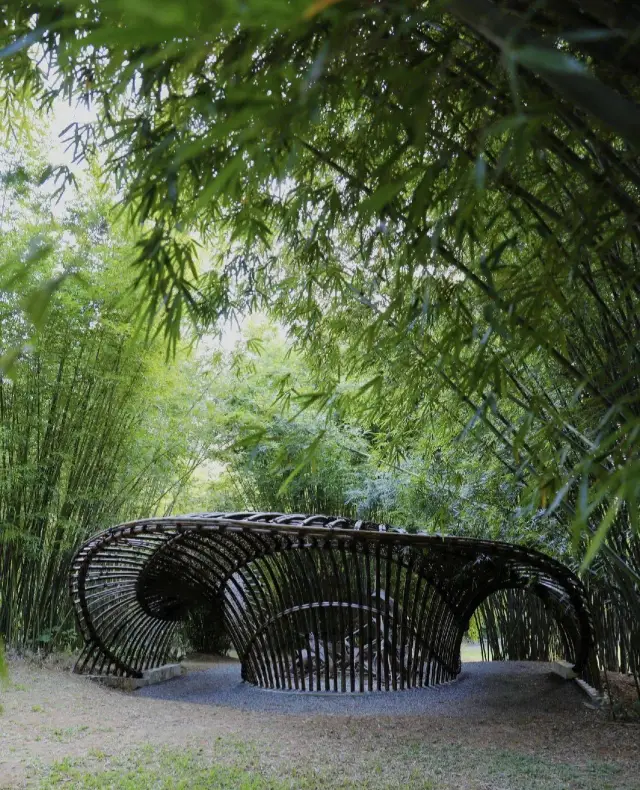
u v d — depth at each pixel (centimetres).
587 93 87
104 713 481
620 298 195
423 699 547
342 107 218
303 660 591
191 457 788
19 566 632
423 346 238
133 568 646
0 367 87
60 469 639
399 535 493
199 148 73
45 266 505
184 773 345
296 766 365
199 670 780
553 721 477
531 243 245
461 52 165
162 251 155
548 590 589
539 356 297
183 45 64
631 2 102
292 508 846
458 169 165
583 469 102
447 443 437
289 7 56
